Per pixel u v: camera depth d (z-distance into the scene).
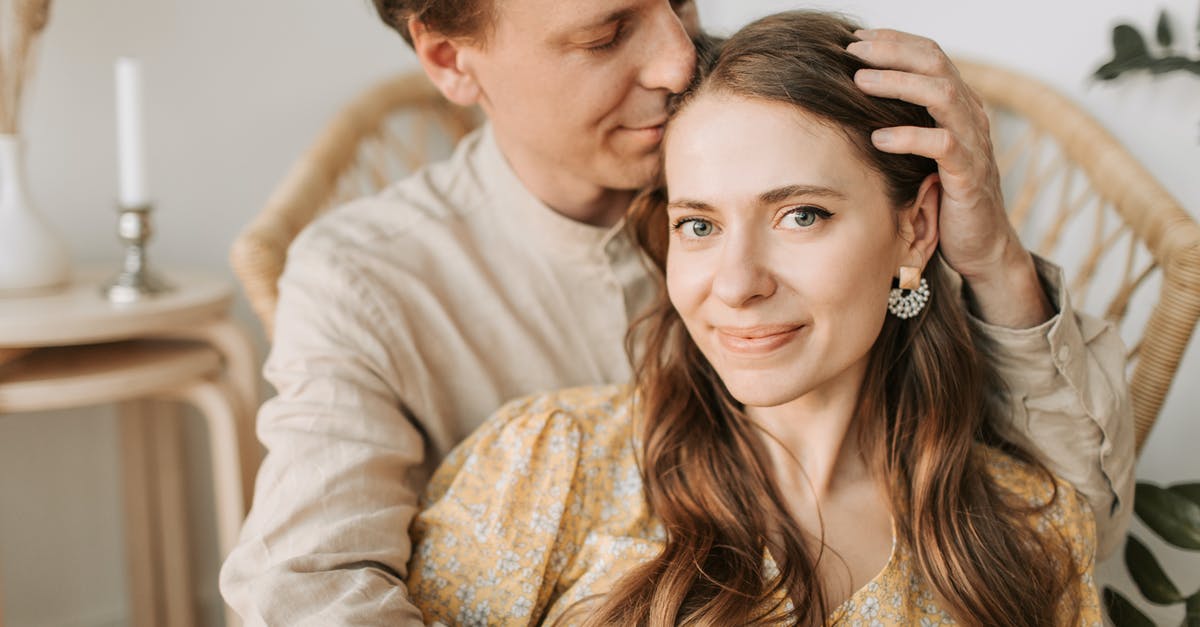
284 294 1.03
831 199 0.72
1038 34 1.58
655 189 0.96
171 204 1.80
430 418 1.03
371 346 0.98
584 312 1.10
